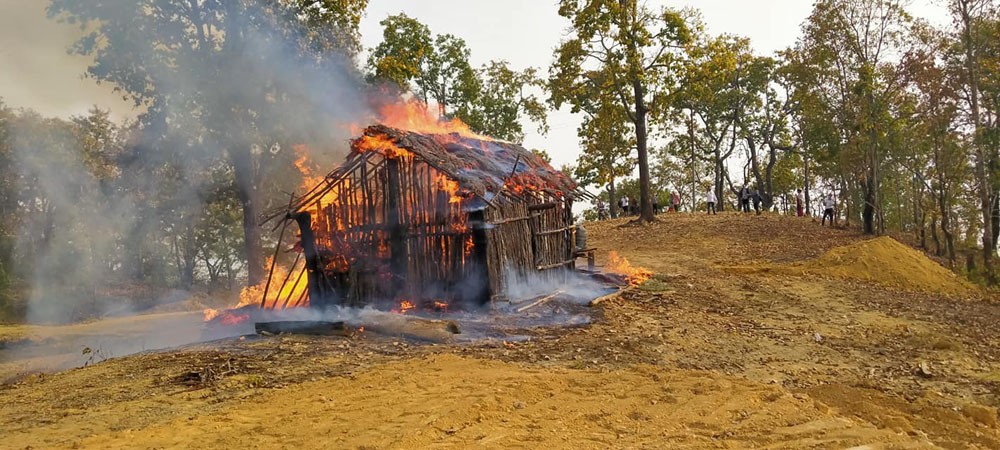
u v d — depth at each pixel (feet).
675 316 50.98
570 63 114.32
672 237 102.94
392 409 25.67
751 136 179.42
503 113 155.22
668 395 27.20
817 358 40.86
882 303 59.77
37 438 24.38
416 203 51.55
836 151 120.78
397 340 40.45
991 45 95.04
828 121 118.62
